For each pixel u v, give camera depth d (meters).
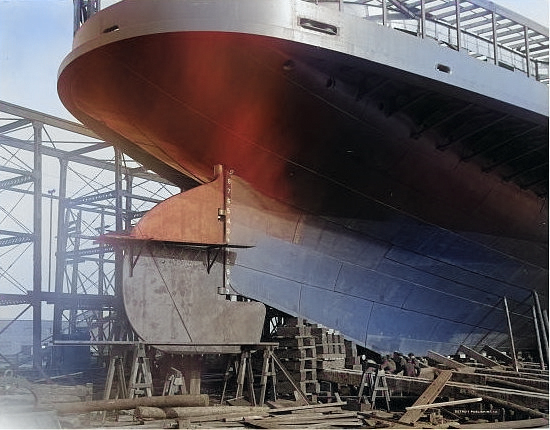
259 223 11.00
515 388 10.04
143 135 11.26
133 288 9.16
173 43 8.65
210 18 8.38
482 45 12.61
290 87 9.47
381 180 11.30
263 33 8.41
